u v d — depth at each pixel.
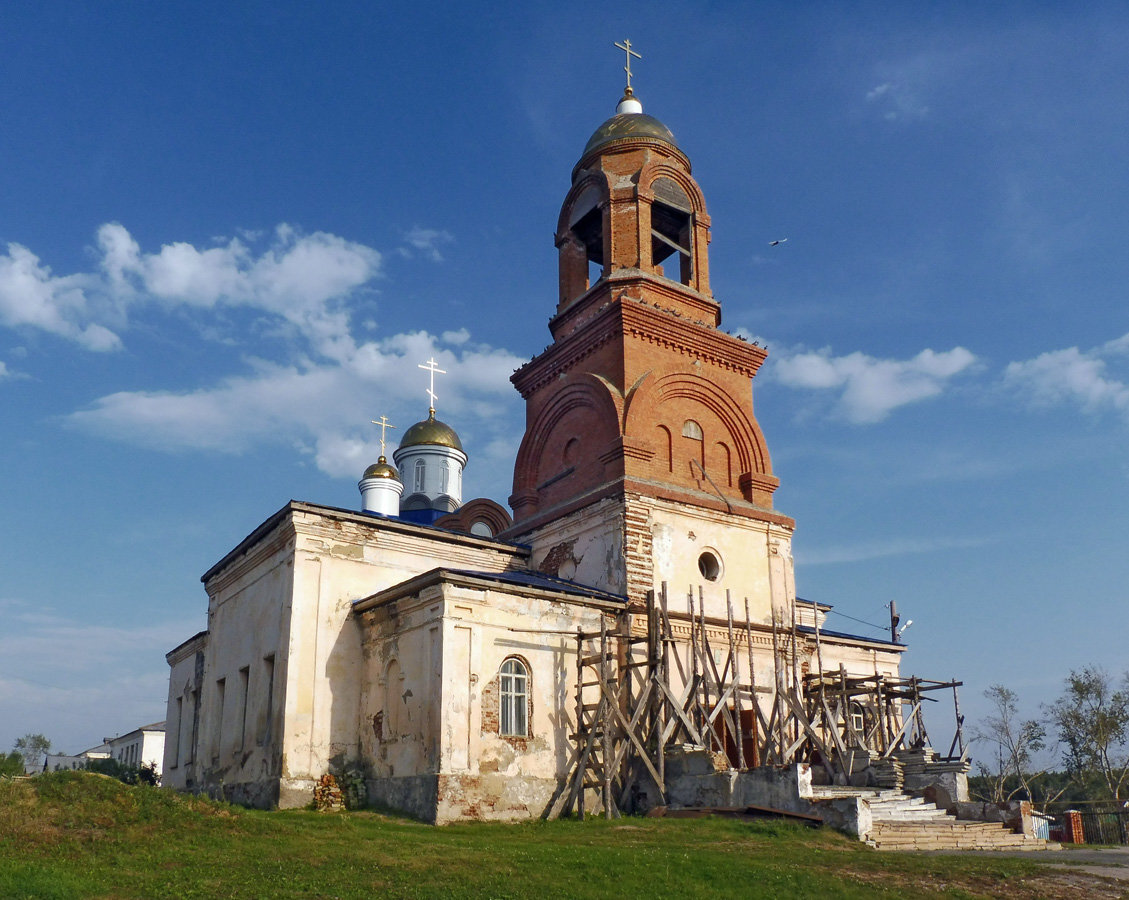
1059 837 26.72
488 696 21.73
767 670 27.34
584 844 16.86
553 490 29.62
